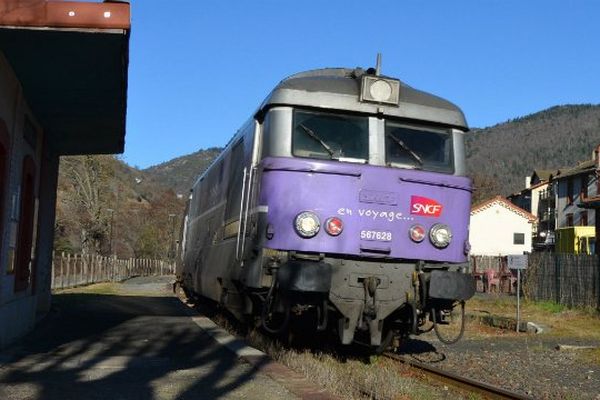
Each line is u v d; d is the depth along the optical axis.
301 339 11.30
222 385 7.16
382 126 9.46
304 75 10.21
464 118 9.99
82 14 7.54
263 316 8.88
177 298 24.70
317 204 8.85
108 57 8.62
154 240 86.44
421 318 9.83
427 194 9.33
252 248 9.05
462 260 9.51
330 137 9.26
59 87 10.19
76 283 33.41
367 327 9.13
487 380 9.60
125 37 7.85
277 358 9.49
